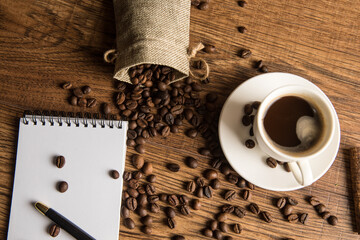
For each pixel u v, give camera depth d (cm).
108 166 61
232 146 60
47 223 61
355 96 64
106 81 63
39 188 61
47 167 61
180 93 63
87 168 61
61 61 63
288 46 64
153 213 62
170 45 59
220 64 64
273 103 57
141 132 62
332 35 64
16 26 63
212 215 62
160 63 58
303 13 64
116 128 61
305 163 55
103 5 64
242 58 64
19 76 63
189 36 64
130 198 62
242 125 60
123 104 63
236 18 64
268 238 62
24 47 63
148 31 59
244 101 60
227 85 63
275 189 59
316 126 56
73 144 61
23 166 61
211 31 64
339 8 64
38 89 63
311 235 62
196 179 62
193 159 62
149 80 62
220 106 63
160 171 62
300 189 63
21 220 61
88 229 60
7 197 62
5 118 63
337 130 59
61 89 63
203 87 63
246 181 62
